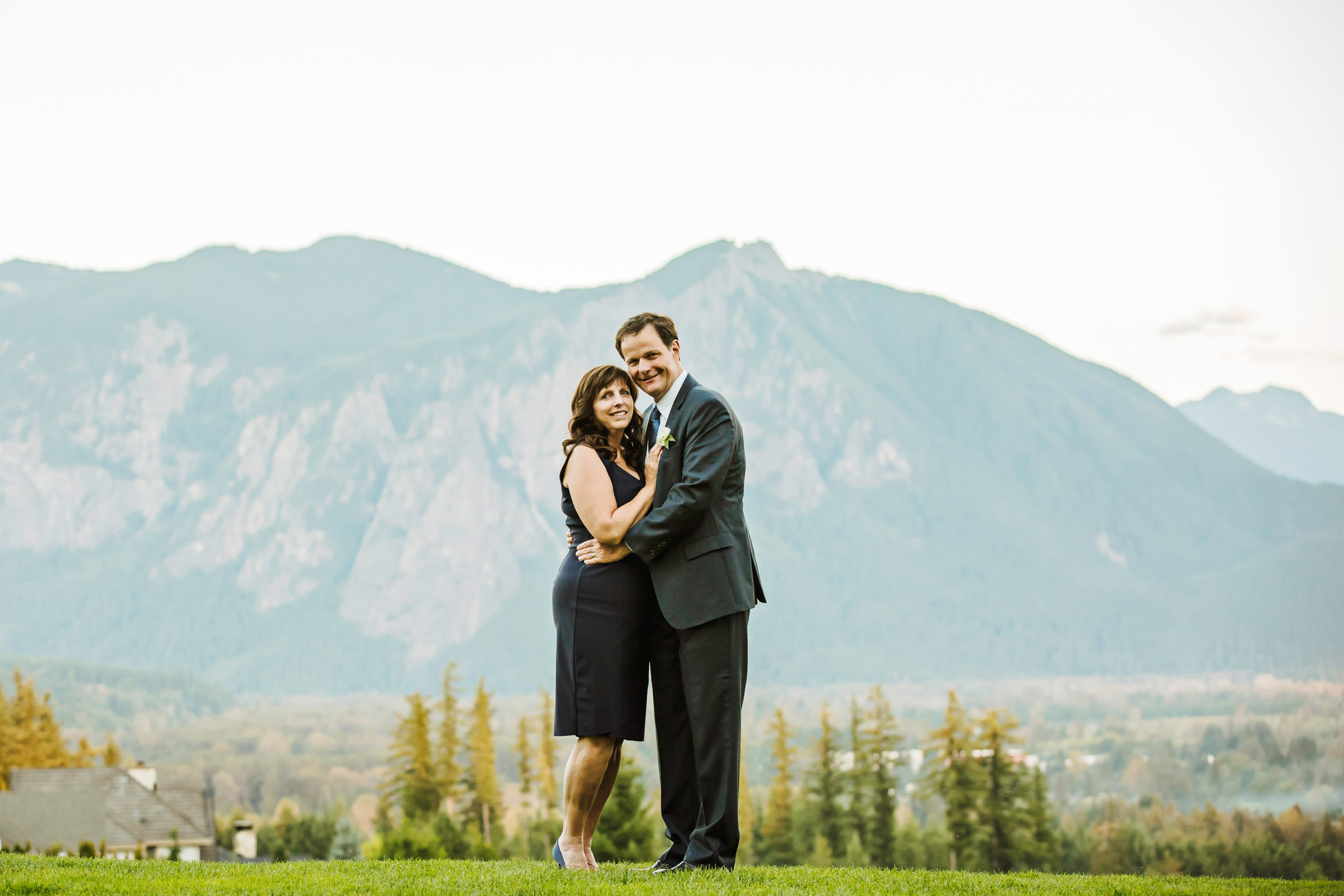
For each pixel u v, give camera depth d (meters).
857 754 69.62
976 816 61.12
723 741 7.35
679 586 7.30
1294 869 82.69
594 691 7.43
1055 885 7.42
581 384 7.68
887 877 7.77
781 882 7.02
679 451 7.39
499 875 7.19
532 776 80.12
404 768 70.56
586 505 7.39
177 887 6.77
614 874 7.20
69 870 7.82
